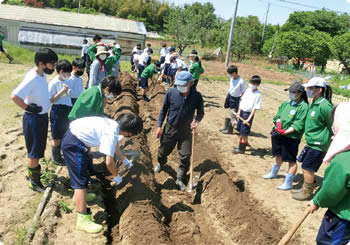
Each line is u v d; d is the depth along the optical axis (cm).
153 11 7956
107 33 2680
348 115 277
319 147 513
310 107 517
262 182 621
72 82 596
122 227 439
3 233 399
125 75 1513
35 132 461
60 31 2606
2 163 582
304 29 4822
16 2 6419
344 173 264
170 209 521
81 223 420
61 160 590
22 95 435
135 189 504
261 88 1972
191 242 449
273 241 442
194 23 3444
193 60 1122
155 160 692
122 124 420
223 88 1802
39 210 443
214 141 840
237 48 4000
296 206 535
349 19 5972
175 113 540
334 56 3912
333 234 290
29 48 2544
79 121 420
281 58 4275
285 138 576
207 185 576
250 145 845
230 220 490
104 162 620
